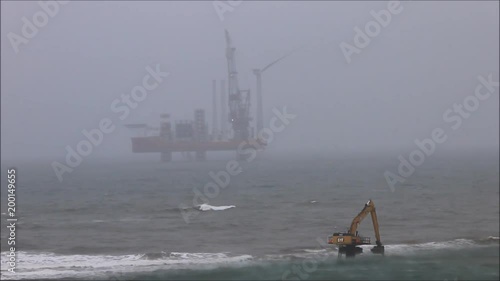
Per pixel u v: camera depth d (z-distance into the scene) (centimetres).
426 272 14950
